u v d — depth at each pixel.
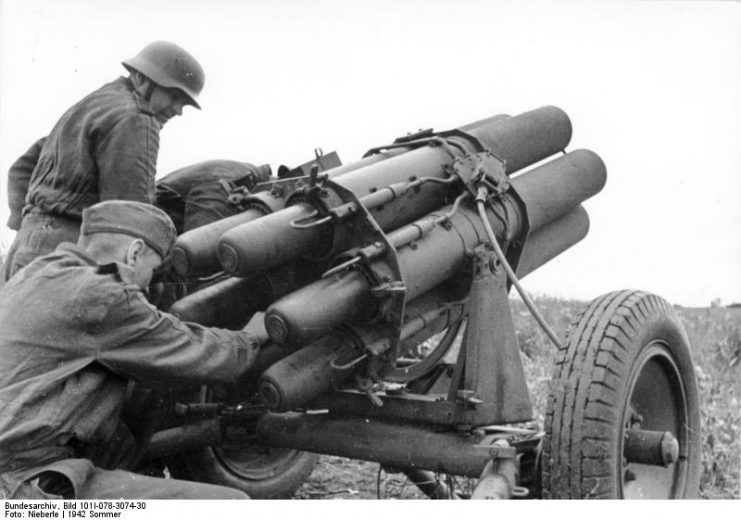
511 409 3.26
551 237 4.16
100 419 2.72
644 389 3.52
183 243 3.00
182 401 3.39
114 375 2.80
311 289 2.91
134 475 2.70
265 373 2.93
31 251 3.72
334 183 3.04
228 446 4.05
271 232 2.88
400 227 3.37
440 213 3.39
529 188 3.89
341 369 3.02
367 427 3.37
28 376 2.60
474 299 3.33
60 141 3.76
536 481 3.17
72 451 2.69
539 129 4.14
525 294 3.29
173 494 2.68
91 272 2.73
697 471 3.66
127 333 2.72
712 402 5.74
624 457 3.16
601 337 3.05
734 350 7.06
